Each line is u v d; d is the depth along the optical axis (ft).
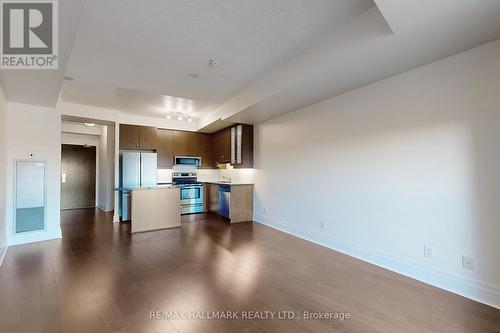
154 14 7.11
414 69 8.70
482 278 7.16
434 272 8.21
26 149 12.75
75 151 23.98
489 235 7.03
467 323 6.19
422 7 5.42
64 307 6.78
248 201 18.43
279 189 15.79
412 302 7.16
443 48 7.29
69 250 11.53
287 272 9.24
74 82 12.11
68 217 19.36
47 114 13.39
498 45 6.88
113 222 17.63
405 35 6.55
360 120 10.58
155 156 19.40
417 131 8.64
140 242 12.89
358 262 10.24
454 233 7.75
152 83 12.38
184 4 6.70
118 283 8.23
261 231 15.26
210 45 8.85
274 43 8.79
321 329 5.94
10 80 9.37
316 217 12.96
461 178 7.59
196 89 13.38
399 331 5.90
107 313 6.52
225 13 7.09
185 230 15.49
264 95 11.68
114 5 6.71
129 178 18.28
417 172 8.66
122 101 15.51
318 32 8.13
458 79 7.64
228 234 14.57
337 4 6.77
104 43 8.63
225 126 19.88
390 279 8.66
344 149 11.35
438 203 8.12
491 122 7.00
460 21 5.93
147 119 20.20
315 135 12.94
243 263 10.09
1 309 6.65
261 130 17.54
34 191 12.95
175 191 16.37
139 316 6.40
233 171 21.36
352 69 8.68
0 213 10.30
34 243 12.61
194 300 7.22
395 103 9.28
